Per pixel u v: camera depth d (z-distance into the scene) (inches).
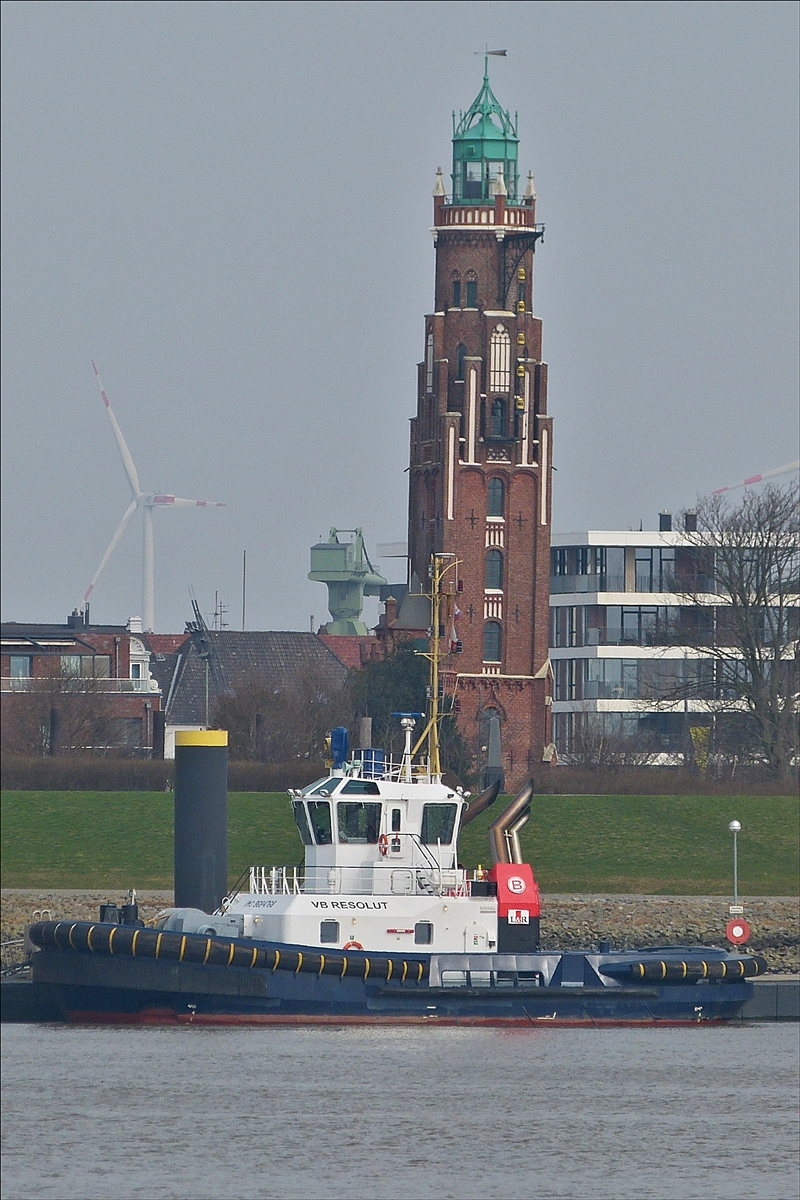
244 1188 7824.8
